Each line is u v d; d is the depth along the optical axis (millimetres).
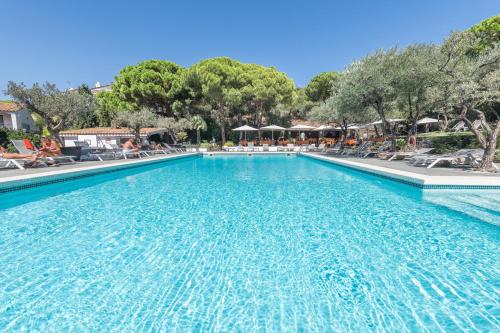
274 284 2660
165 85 25234
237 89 27000
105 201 6160
